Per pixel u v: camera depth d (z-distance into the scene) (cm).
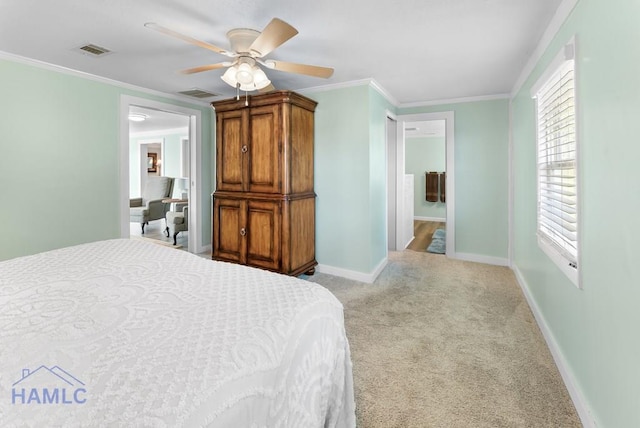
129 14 203
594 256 147
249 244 349
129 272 140
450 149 436
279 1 187
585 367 155
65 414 60
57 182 307
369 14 201
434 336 233
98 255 166
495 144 410
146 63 291
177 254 172
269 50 203
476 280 356
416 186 846
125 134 359
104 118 340
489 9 196
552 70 197
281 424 89
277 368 89
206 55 271
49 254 167
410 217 576
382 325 250
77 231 322
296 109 338
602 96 139
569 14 177
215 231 374
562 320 192
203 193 466
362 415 156
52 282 126
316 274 375
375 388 176
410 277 367
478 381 182
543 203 243
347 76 327
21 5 192
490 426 149
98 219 338
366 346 220
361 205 351
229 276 139
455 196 439
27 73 283
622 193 122
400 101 443
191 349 82
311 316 113
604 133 137
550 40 214
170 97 409
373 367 195
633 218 114
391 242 505
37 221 295
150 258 162
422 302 296
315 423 103
